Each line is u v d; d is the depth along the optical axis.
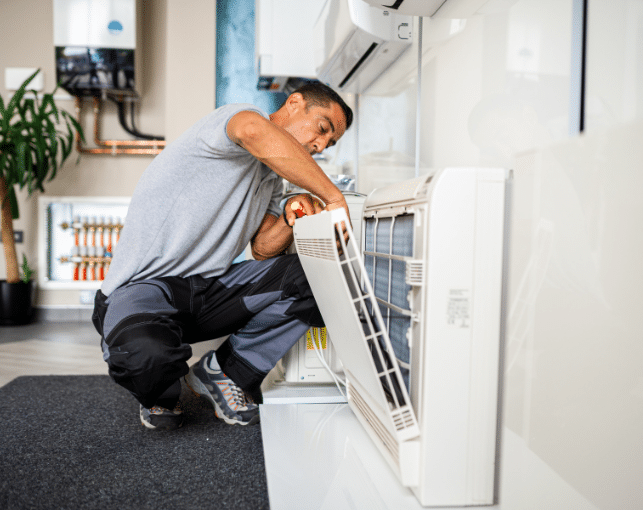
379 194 1.00
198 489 0.86
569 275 0.61
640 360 0.60
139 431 1.17
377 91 2.14
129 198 3.33
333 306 0.85
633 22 0.71
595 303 0.60
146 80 3.39
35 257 3.31
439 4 1.33
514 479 0.67
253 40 3.26
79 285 3.30
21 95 2.85
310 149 1.17
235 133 0.93
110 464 0.97
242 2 3.24
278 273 1.15
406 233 0.79
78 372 1.86
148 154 3.36
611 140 0.57
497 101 1.11
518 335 0.66
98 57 3.00
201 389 1.28
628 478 0.60
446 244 0.68
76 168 3.32
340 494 0.74
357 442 0.95
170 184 1.08
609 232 0.58
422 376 0.70
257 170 1.14
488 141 1.15
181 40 3.10
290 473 0.81
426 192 0.70
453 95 1.34
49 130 2.86
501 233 0.69
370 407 0.89
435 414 0.69
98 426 1.20
